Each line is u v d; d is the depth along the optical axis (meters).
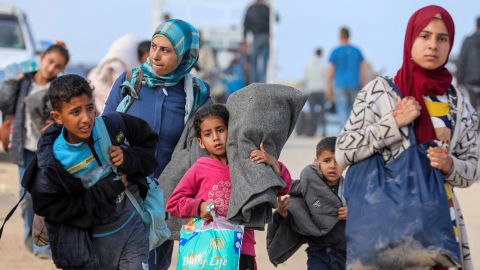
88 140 9.21
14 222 17.67
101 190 9.16
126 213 9.57
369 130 8.86
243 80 39.91
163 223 9.93
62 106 8.92
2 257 14.83
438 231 8.55
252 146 10.01
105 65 17.03
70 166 9.17
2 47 30.80
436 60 8.88
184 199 10.11
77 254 9.25
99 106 16.94
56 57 15.12
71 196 9.15
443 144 8.92
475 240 16.22
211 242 9.97
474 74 33.12
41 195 9.05
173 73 11.44
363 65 35.38
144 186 9.66
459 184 8.97
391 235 8.58
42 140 9.20
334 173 11.05
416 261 8.55
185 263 10.10
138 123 9.57
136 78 11.46
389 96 9.02
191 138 11.09
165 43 11.23
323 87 42.47
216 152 10.18
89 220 9.21
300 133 43.12
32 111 14.68
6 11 32.06
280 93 10.17
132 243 9.59
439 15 8.86
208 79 39.16
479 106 33.31
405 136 8.85
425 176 8.70
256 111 10.05
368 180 8.84
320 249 11.28
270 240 11.40
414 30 8.95
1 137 15.54
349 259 8.78
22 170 15.20
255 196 9.80
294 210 11.11
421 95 8.99
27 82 15.17
